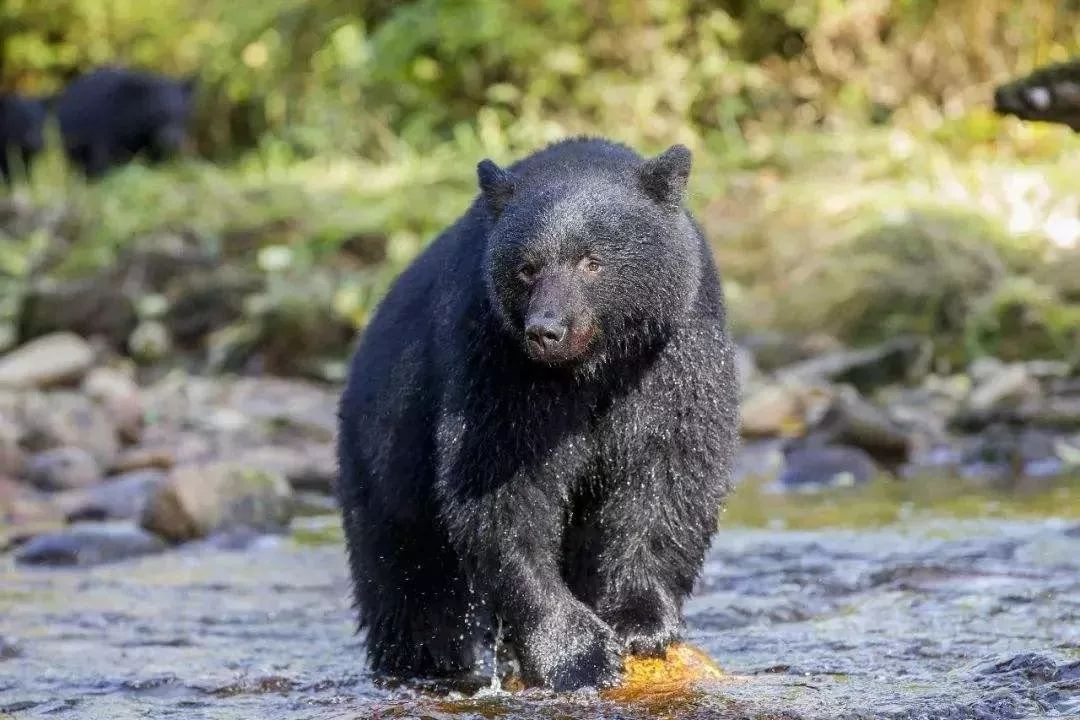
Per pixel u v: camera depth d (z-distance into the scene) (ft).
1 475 43.75
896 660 23.90
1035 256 55.11
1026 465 41.91
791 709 21.08
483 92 75.97
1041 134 62.54
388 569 25.39
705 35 70.90
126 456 45.44
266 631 28.73
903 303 54.34
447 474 23.12
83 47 97.71
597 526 24.89
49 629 28.81
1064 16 65.82
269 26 83.25
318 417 50.65
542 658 22.93
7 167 86.43
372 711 22.30
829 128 68.69
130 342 61.05
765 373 52.60
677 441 23.54
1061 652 23.56
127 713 22.91
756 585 29.91
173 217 67.82
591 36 71.97
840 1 69.05
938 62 67.77
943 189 59.62
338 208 66.13
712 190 61.52
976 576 28.99
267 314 58.90
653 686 22.50
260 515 38.68
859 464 41.75
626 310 22.99
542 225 22.70
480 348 22.91
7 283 66.08
